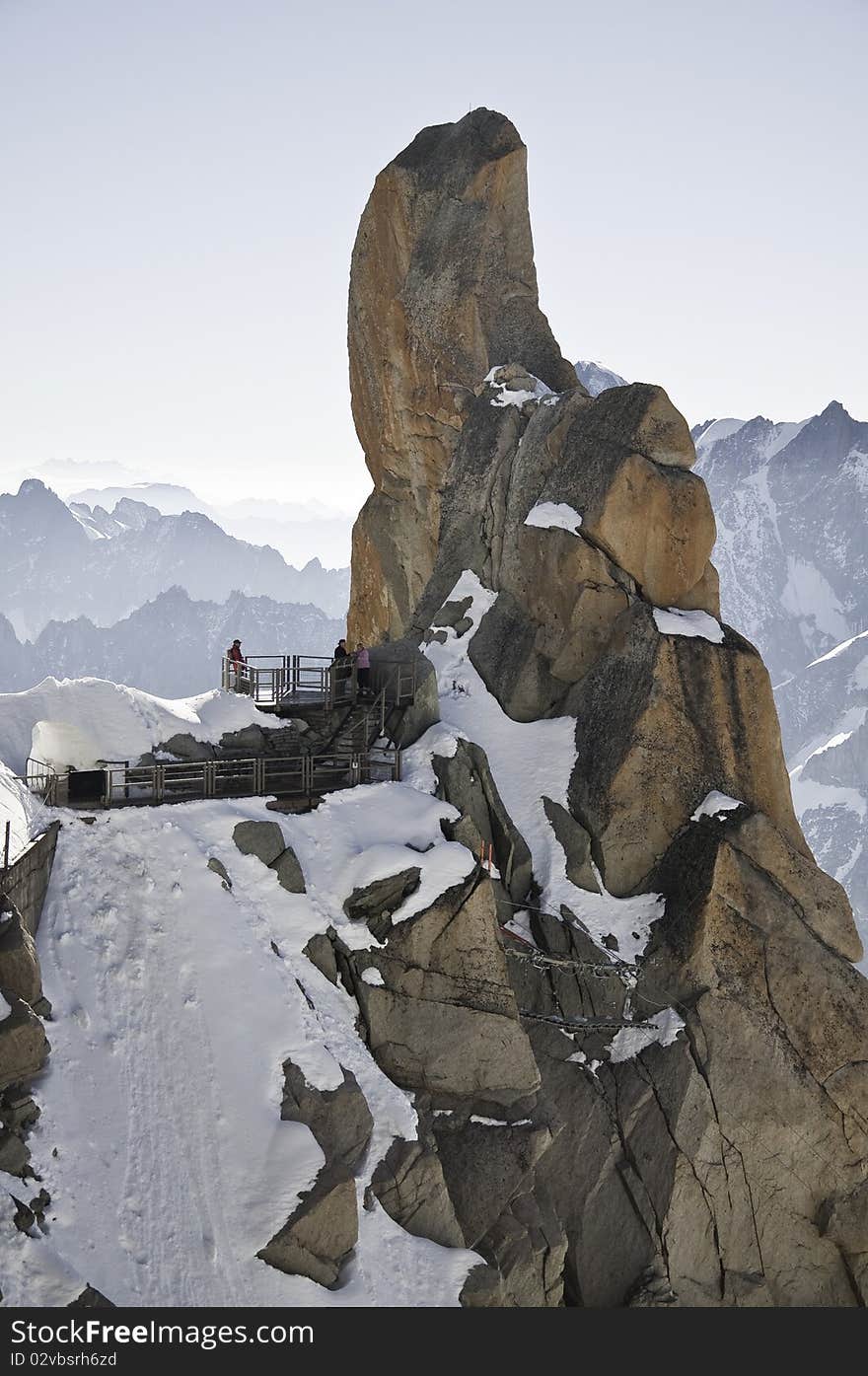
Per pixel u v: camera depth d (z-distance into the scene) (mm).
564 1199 31344
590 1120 32156
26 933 25094
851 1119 33406
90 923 27406
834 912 34906
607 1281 30906
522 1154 29391
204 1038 26766
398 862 30750
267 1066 26734
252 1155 25297
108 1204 23391
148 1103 25297
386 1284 25172
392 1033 29500
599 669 38312
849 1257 32938
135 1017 26516
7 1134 22953
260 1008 27609
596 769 36812
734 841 34781
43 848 27453
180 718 34719
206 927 28469
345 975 29734
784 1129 32875
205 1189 24625
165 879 28844
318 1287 24297
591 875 35750
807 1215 32969
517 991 34031
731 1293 31844
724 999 33469
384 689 37125
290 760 35375
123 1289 22484
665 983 33938
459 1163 29016
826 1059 33625
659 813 36156
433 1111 29641
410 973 29844
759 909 34344
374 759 36156
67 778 30875
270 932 29234
